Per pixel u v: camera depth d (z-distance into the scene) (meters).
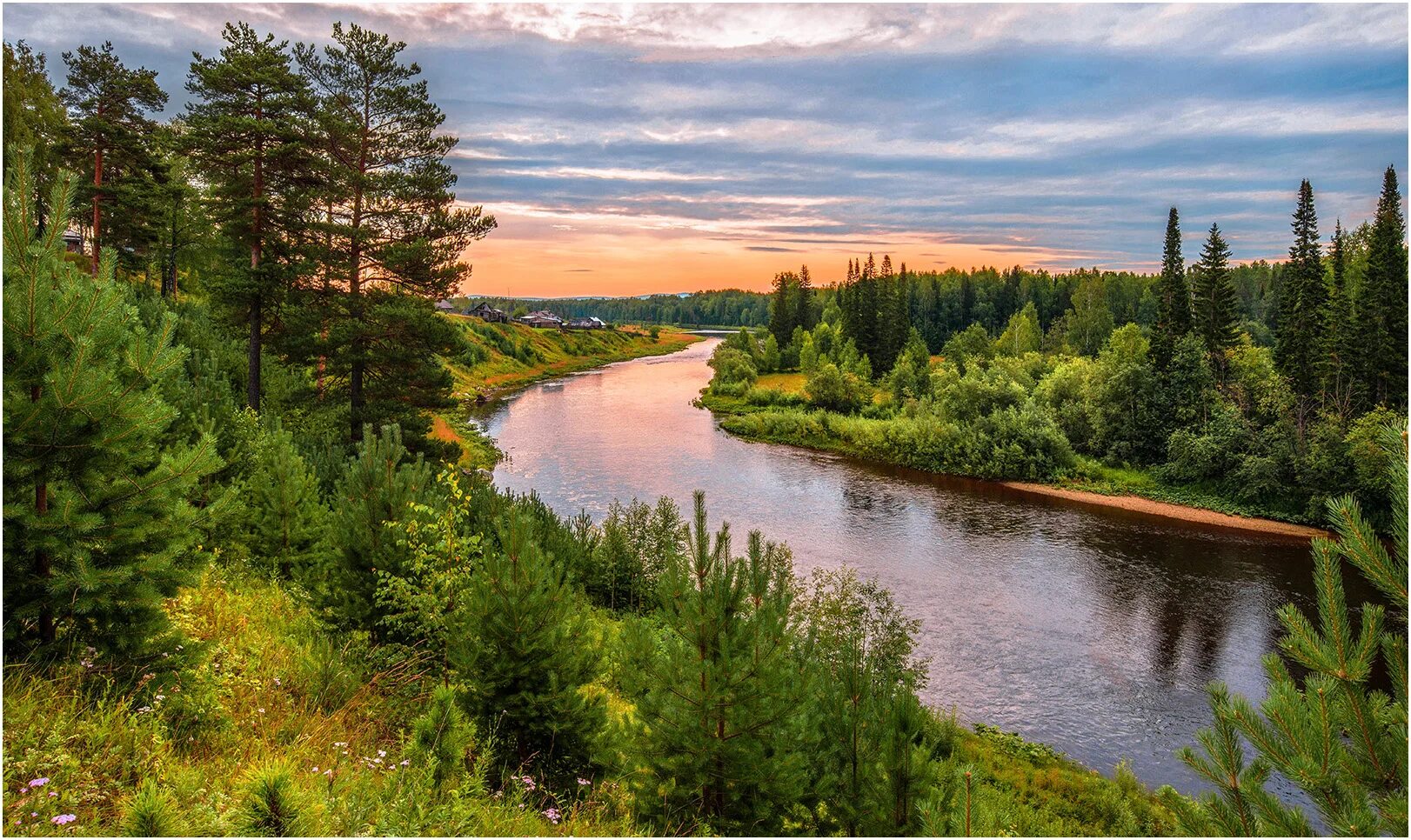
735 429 74.31
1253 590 33.78
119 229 39.19
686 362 163.88
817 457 63.69
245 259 29.16
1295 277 54.00
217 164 28.22
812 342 110.12
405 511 10.30
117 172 40.38
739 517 44.12
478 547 9.88
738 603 8.13
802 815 8.20
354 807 5.57
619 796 8.30
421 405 32.25
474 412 80.19
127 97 37.97
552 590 8.53
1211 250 62.19
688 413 84.12
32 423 5.61
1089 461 57.28
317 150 29.41
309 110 28.75
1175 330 62.38
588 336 184.25
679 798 7.97
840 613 21.27
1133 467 56.53
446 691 6.70
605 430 71.38
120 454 6.11
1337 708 4.45
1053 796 16.95
